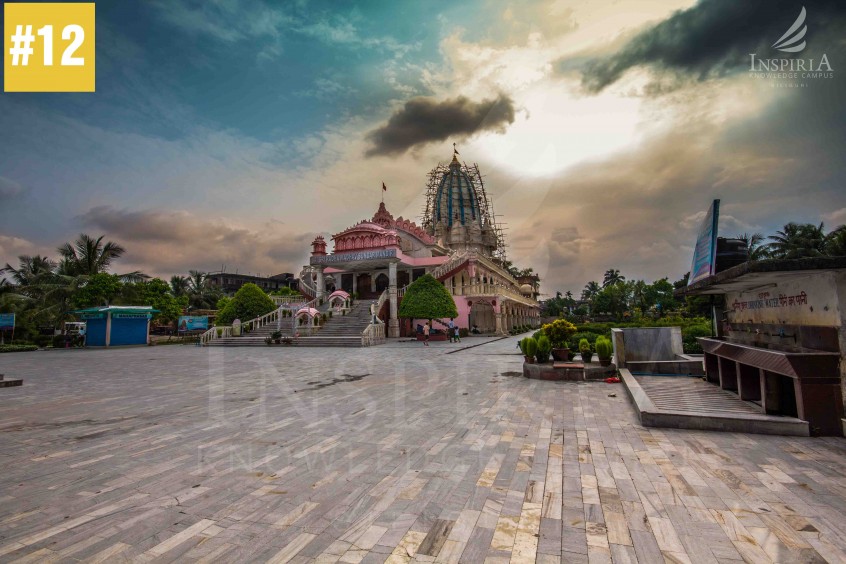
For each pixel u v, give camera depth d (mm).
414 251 33625
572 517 3338
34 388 10508
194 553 2893
